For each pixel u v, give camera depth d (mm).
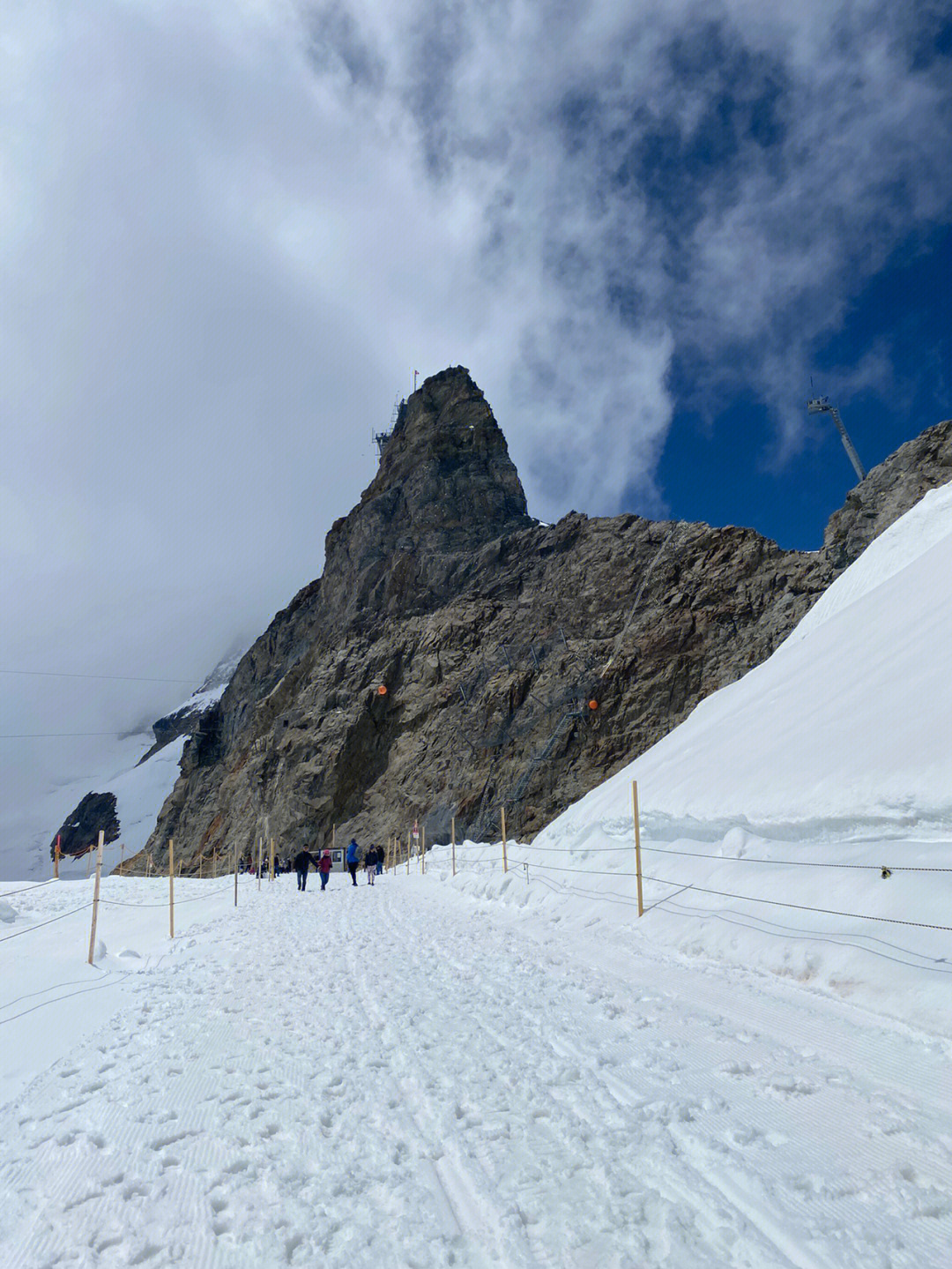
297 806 59094
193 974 9242
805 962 6480
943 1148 3520
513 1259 2822
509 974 8148
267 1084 4914
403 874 33812
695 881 9727
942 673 9594
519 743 51062
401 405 98812
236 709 106062
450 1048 5484
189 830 92438
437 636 63188
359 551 82188
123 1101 4746
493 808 48562
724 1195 3229
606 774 45750
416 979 8203
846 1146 3617
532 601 61188
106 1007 7664
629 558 57875
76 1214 3324
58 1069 5613
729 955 7457
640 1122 4008
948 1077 4301
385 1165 3670
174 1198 3432
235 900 20406
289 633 104938
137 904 19766
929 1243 2818
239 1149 3926
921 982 5355
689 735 17625
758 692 16359
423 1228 3078
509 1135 3926
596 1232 2982
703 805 11914
